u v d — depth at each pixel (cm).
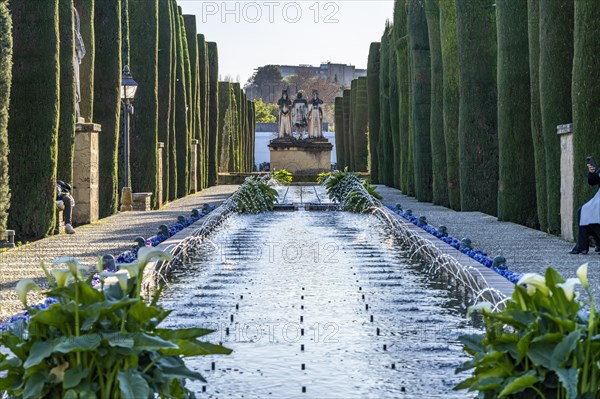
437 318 957
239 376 705
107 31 2428
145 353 490
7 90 1547
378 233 2030
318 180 5141
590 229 1411
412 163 3406
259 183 2911
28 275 1216
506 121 2042
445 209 2625
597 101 1502
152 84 2914
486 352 512
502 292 948
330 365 742
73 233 1900
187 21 4369
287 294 1123
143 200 2767
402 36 3662
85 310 473
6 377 488
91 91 2330
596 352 469
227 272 1338
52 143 1814
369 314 982
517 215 2042
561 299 495
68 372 466
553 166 1727
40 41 1806
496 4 2058
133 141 2898
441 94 2808
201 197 3762
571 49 1700
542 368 477
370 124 5059
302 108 6366
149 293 1131
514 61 2033
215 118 5022
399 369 728
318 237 1931
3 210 1580
